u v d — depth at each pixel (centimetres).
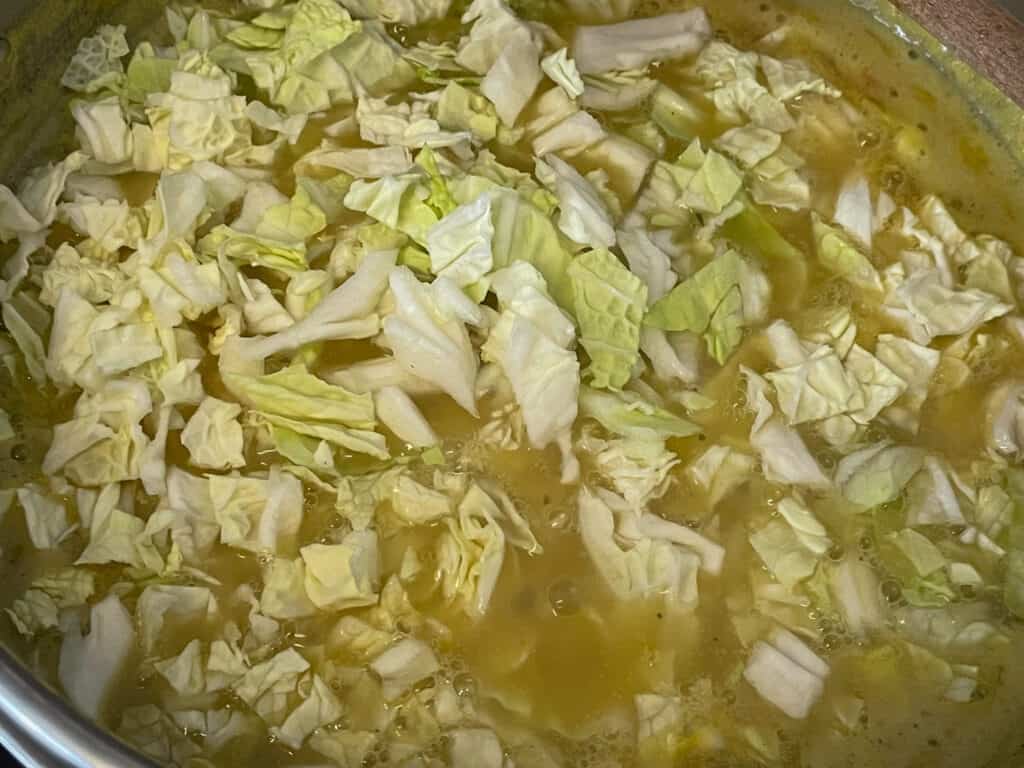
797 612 30
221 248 32
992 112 38
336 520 30
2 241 32
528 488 31
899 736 29
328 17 36
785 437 32
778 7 41
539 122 37
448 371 31
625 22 40
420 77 37
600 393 32
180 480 30
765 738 29
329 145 35
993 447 33
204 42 37
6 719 21
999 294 35
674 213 36
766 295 35
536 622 30
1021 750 29
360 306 32
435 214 33
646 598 30
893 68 40
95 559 28
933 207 36
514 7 39
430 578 30
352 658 29
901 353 34
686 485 32
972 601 31
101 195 34
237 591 29
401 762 27
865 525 32
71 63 35
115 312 31
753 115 38
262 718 27
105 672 27
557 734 28
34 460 30
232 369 31
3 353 31
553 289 33
